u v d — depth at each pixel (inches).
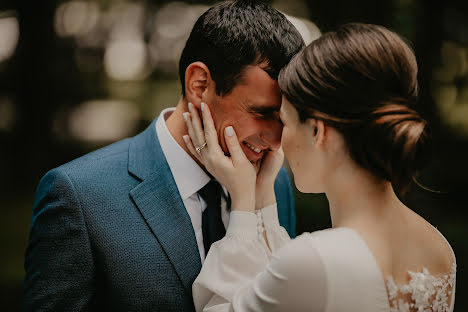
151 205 63.7
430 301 50.8
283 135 55.3
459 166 263.4
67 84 394.3
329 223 248.1
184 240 63.7
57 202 60.7
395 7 243.9
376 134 47.9
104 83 476.4
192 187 66.9
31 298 60.5
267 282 50.3
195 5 410.0
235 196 63.3
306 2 298.2
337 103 49.2
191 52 66.3
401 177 48.9
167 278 61.8
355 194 51.6
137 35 505.7
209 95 64.3
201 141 65.0
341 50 49.6
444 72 275.1
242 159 63.3
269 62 60.8
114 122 466.9
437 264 53.2
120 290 60.6
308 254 48.1
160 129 69.3
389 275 48.8
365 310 46.9
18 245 242.5
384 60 48.8
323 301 47.4
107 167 64.8
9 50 358.6
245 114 62.9
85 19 435.8
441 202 253.1
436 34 254.5
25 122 356.5
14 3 347.6
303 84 51.2
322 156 52.7
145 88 507.5
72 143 394.9
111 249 60.7
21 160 351.6
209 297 60.6
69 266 60.0
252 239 61.4
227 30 62.4
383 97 48.7
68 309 59.7
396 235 51.2
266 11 63.1
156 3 467.5
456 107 278.8
